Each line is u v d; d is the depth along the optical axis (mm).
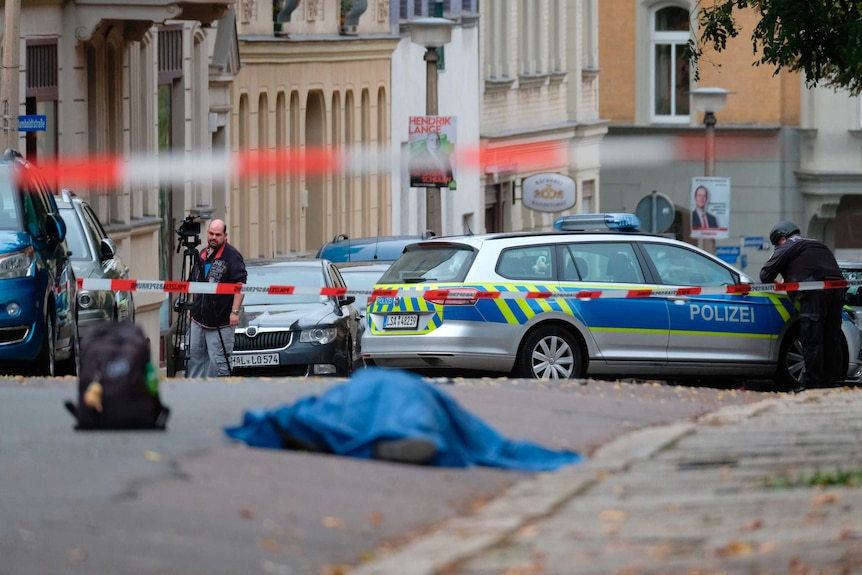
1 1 77500
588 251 56531
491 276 55094
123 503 27156
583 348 56000
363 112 130250
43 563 23938
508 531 26344
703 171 171125
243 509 27062
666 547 25297
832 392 47312
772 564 24375
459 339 54594
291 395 39562
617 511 27875
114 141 91312
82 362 33531
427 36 92000
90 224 65938
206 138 105000
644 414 39406
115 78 90875
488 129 149875
